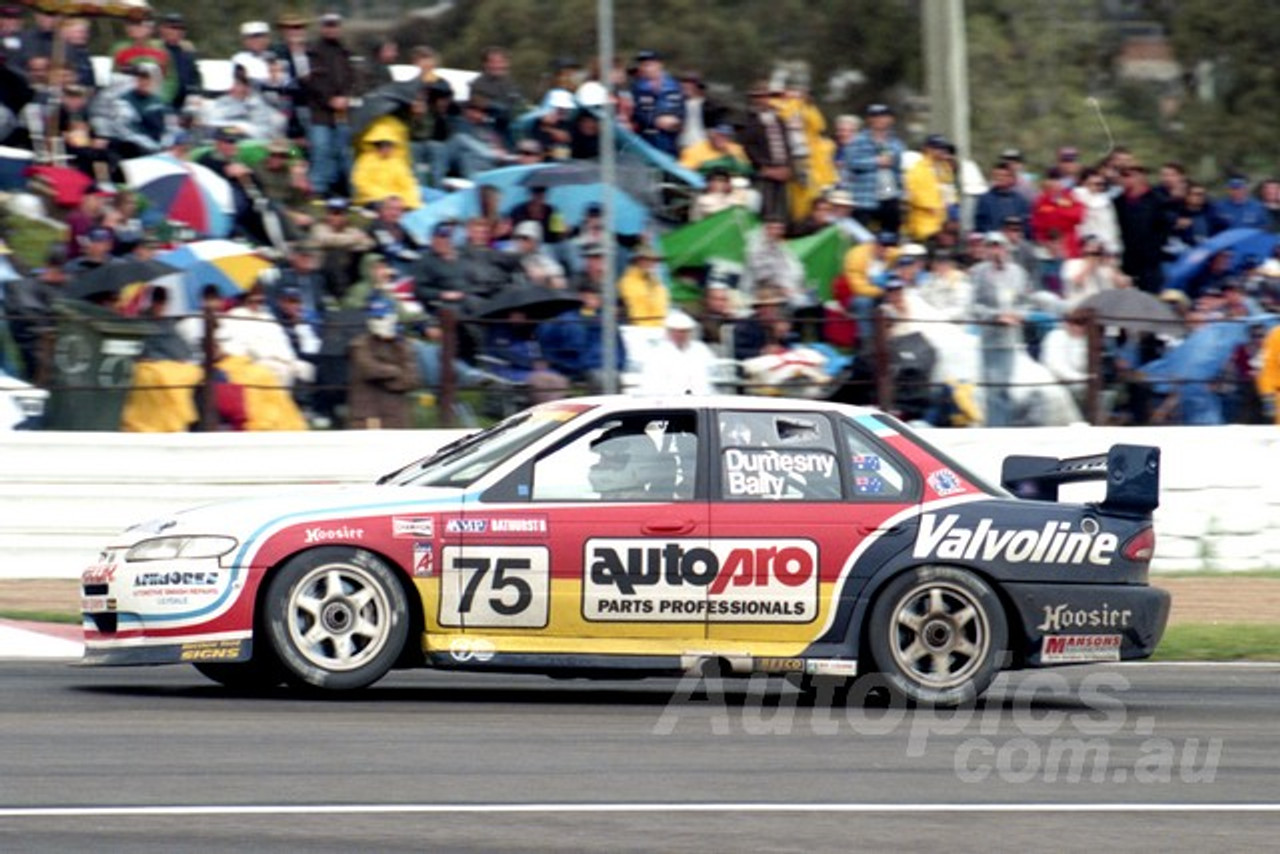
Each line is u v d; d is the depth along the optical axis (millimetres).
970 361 49469
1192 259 58344
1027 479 34531
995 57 100562
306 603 30047
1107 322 51031
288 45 58938
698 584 30766
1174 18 99312
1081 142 99062
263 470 46062
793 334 49500
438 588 30250
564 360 48156
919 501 31672
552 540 30500
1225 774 26516
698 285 55156
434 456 33094
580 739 27766
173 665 35156
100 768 24641
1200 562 50594
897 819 22984
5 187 54625
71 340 45938
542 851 20906
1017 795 24703
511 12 97812
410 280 50500
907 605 31469
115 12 58844
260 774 24469
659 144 59906
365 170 56000
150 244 49156
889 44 100250
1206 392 51250
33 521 45219
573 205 54156
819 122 60125
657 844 21328
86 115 56156
